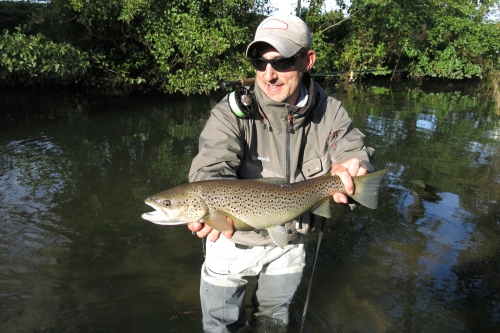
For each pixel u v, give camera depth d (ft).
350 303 5.27
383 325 4.87
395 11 27.73
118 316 5.01
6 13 21.57
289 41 3.60
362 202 3.64
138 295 5.40
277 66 3.65
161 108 17.21
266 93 3.78
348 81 29.78
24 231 6.70
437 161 10.81
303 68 3.82
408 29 29.32
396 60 31.86
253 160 4.00
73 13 19.88
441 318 5.00
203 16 19.92
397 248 6.55
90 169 9.43
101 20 19.53
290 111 3.79
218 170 3.68
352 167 3.63
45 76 18.84
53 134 12.37
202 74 19.79
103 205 7.68
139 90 21.54
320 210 3.77
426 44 32.14
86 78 20.71
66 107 16.84
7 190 8.17
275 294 4.44
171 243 6.63
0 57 15.98
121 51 21.09
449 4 32.12
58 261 6.01
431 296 5.40
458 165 10.53
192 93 21.20
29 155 10.33
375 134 13.46
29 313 4.96
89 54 20.25
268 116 3.85
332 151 3.99
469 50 31.48
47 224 6.96
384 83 30.27
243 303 4.42
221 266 4.15
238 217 3.46
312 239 6.81
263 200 3.50
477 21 33.58
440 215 7.65
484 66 32.24
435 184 9.16
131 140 11.91
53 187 8.38
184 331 4.81
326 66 29.07
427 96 23.54
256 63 3.74
